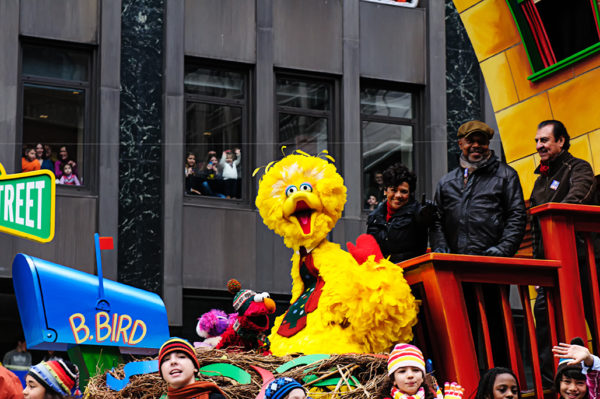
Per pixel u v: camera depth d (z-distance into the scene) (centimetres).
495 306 767
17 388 681
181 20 1700
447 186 796
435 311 684
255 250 1692
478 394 626
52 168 1616
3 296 1559
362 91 1844
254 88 1748
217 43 1731
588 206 712
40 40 1630
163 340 797
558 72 912
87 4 1658
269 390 572
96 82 1656
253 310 734
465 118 1875
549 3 908
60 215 1590
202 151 1717
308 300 727
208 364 677
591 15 876
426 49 1864
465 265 688
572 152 901
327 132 1808
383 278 688
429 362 638
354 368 650
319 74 1802
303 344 703
